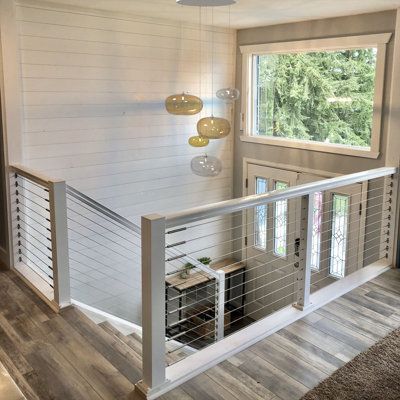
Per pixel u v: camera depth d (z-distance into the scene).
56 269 3.25
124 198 4.98
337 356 2.70
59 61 4.29
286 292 5.53
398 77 3.97
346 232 4.86
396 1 3.82
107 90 4.64
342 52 4.77
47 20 4.16
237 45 5.64
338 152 4.78
